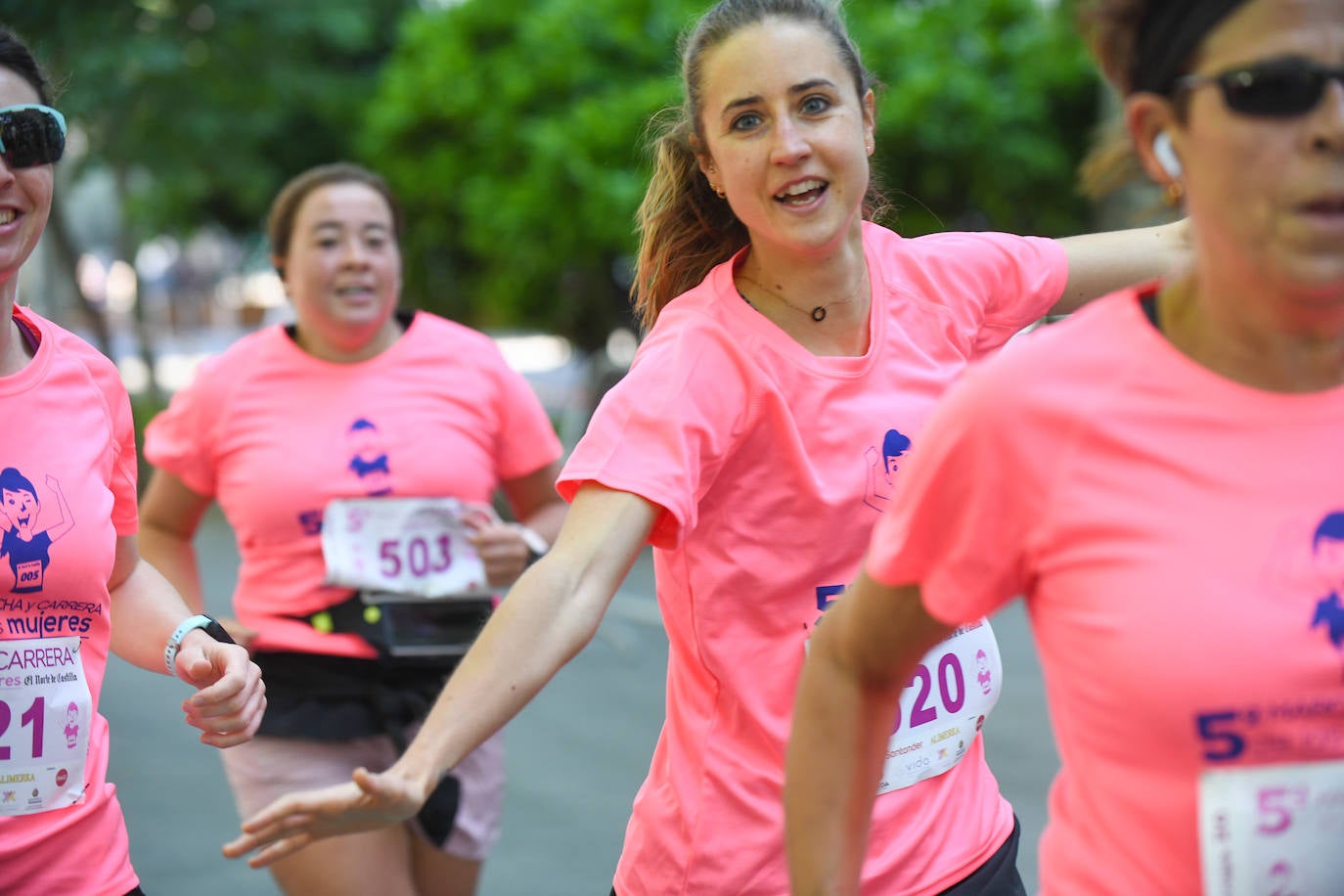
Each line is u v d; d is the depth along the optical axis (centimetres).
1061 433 433
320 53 4200
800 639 689
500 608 624
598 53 3347
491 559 1064
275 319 10231
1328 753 419
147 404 4222
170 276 10506
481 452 1120
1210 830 422
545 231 3225
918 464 464
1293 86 397
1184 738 421
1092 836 450
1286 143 401
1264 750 419
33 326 703
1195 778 423
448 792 1027
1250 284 417
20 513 660
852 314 716
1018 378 439
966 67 3045
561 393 4897
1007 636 2289
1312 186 399
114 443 731
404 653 1041
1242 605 414
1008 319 771
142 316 4891
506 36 3509
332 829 557
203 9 3581
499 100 3384
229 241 6006
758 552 684
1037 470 436
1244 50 405
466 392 1118
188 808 1575
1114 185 485
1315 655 412
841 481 685
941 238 771
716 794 688
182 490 1120
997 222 3138
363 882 966
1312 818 421
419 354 1119
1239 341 427
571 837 1488
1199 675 415
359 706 1038
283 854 556
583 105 3209
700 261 760
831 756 521
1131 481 426
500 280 3438
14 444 667
